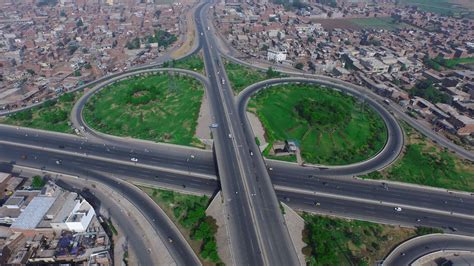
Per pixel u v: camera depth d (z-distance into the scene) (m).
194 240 171.50
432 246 174.12
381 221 189.38
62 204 179.38
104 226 178.88
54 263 158.88
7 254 159.25
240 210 183.75
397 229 184.25
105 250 161.38
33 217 172.88
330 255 157.38
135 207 193.50
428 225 188.00
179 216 187.50
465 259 167.62
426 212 196.88
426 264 166.25
